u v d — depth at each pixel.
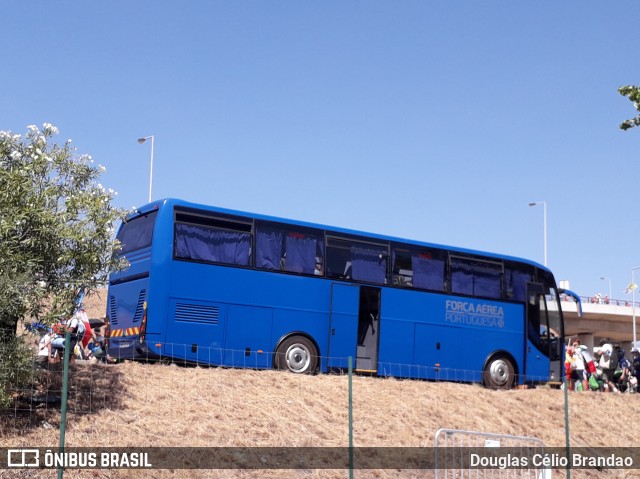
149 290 21.19
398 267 25.36
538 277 28.48
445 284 26.20
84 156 18.02
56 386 18.06
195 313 21.62
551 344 28.20
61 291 17.02
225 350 21.91
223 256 22.31
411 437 20.30
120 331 22.05
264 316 22.64
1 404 15.75
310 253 23.75
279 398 20.48
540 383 27.72
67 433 16.31
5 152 17.33
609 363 30.12
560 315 28.67
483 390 25.19
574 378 29.02
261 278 22.77
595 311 77.38
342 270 24.20
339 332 23.80
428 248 26.11
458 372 25.95
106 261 17.66
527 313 27.84
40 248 16.97
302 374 22.34
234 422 18.64
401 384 23.67
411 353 25.08
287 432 18.86
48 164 17.39
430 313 25.64
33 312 16.28
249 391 20.48
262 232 23.08
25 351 15.95
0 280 15.64
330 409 20.69
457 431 17.08
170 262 21.47
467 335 26.31
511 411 24.28
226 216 22.59
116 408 17.89
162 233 21.53
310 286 23.52
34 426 16.34
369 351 24.38
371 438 19.81
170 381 19.86
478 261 27.16
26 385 17.05
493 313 27.05
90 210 17.34
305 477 17.03
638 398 28.12
